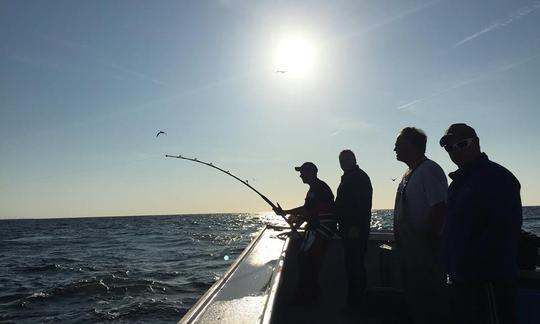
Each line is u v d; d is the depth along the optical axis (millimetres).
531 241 2730
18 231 63906
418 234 2506
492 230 1934
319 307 3445
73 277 14969
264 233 5098
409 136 2650
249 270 2973
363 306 3232
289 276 4199
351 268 3393
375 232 5062
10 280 14961
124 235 43062
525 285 2629
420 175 2523
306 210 3631
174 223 78688
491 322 1902
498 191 1943
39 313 9977
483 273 1929
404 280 2617
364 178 3426
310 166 3703
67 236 45688
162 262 18719
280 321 3123
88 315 9547
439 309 2449
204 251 23234
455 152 2111
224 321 1884
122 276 14586
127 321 8969
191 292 11766
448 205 2164
